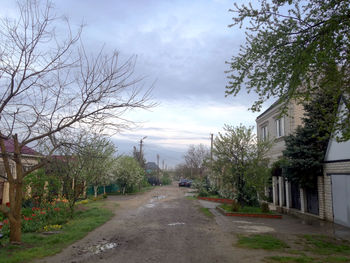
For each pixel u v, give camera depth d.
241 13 8.62
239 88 8.88
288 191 16.38
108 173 24.78
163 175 71.75
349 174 11.15
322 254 7.29
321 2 7.85
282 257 6.89
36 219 11.41
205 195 25.70
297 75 7.90
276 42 8.30
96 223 11.59
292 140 14.21
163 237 9.36
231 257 7.03
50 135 8.48
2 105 7.63
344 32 7.39
